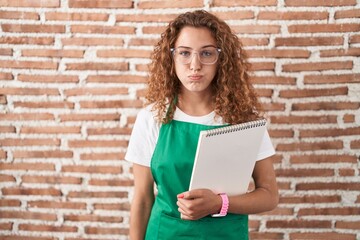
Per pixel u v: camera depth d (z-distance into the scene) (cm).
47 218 184
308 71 171
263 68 172
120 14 172
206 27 113
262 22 169
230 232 117
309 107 173
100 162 181
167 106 121
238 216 119
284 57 171
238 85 121
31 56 176
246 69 129
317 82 171
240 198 112
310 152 175
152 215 123
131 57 175
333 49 169
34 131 180
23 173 183
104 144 180
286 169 177
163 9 171
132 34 173
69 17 173
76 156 181
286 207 179
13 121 180
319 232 180
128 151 123
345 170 175
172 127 118
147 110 124
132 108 178
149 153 121
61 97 178
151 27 172
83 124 180
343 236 179
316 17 167
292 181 177
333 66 170
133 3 171
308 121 173
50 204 183
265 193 117
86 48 175
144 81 175
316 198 178
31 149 182
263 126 104
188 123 118
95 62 175
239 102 120
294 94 172
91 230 183
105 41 174
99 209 183
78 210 183
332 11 167
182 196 108
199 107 121
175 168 115
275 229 181
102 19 173
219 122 118
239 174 111
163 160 116
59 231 184
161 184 118
